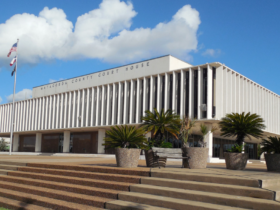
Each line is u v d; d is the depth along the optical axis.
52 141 49.22
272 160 11.21
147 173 9.50
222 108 27.94
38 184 11.05
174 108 30.12
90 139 43.44
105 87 38.72
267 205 6.17
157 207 7.29
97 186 9.57
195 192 7.52
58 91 50.56
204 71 28.98
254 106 33.94
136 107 33.75
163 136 13.45
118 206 7.56
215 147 35.53
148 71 38.03
